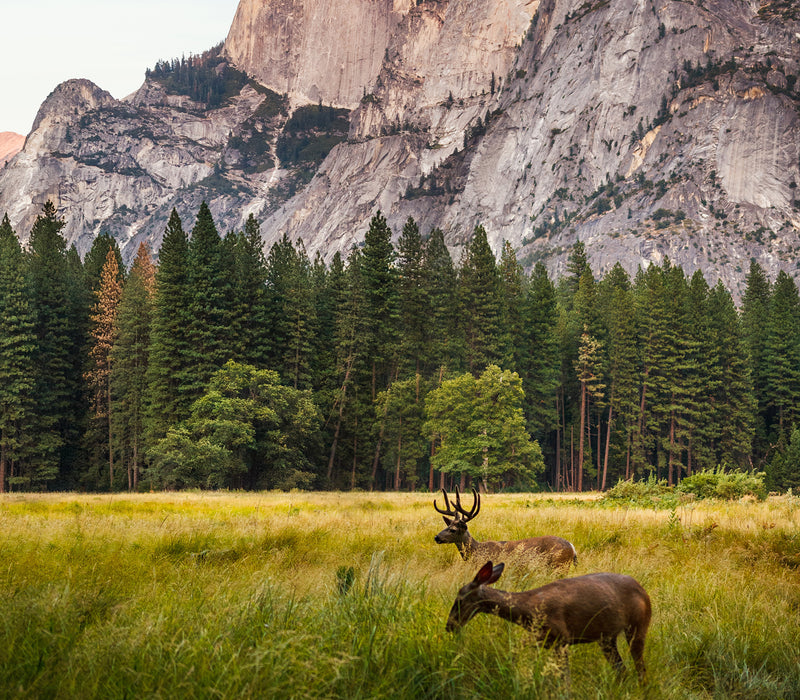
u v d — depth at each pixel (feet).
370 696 13.12
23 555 30.89
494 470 193.47
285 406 188.34
